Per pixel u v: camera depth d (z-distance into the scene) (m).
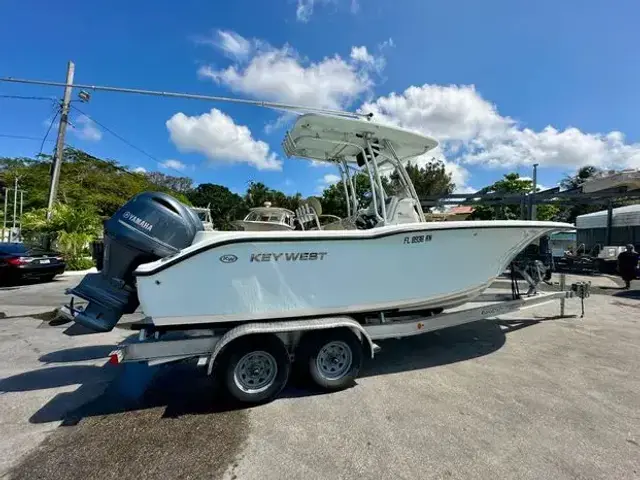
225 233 3.44
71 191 22.36
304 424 2.87
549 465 2.33
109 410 3.14
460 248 4.00
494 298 5.70
